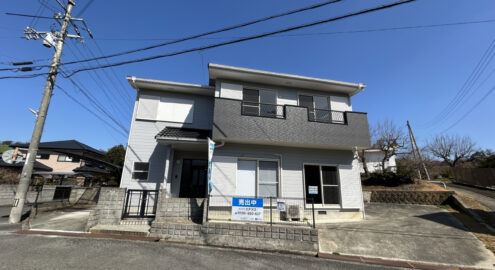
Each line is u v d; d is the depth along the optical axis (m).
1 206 10.48
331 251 5.39
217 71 8.61
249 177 8.09
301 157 8.57
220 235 5.55
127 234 5.68
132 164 9.12
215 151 7.97
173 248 4.99
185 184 9.59
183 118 10.00
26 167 7.13
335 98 9.77
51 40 7.90
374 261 4.88
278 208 6.14
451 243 5.78
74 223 6.54
